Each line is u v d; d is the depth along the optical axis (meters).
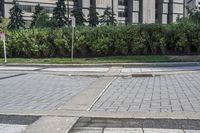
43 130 6.04
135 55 25.97
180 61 20.52
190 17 31.52
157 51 26.17
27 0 85.38
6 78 14.74
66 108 7.89
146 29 25.89
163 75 14.86
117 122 6.55
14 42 27.08
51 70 18.14
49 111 7.59
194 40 25.48
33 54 27.08
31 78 14.73
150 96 9.46
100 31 26.28
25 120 6.80
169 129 6.02
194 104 8.19
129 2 102.19
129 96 9.53
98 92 10.36
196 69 17.02
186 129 6.02
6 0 82.56
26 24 85.12
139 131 5.93
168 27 25.91
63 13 66.69
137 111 7.44
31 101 9.02
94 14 78.75
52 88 11.57
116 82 12.93
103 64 19.89
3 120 6.82
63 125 6.33
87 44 26.12
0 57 27.44
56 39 26.50
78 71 17.31
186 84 11.82
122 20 101.44
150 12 104.94
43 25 53.62
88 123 6.52
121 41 25.91
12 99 9.38
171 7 108.56
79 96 9.65
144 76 14.77
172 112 7.27
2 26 36.47
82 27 27.31
